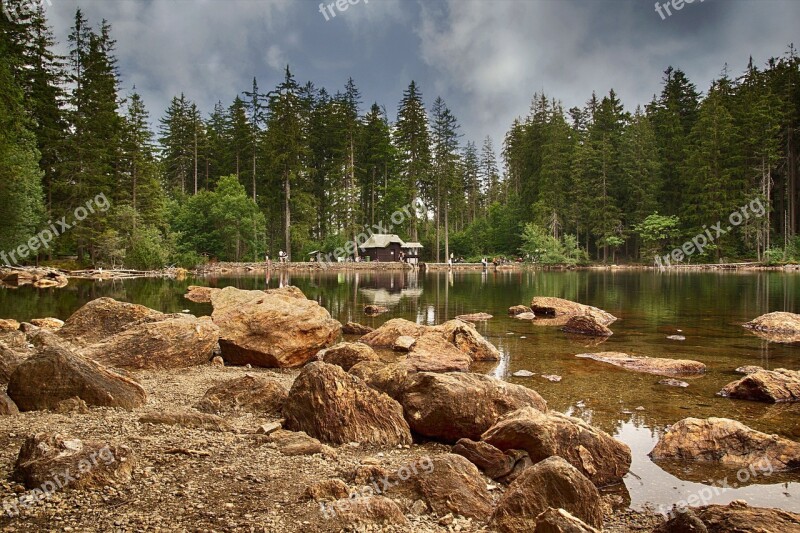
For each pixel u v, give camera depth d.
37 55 48.53
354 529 4.60
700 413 9.38
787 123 69.38
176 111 86.38
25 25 45.41
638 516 5.79
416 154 81.12
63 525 4.40
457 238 94.75
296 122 70.56
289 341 13.85
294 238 71.06
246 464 6.08
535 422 6.95
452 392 8.12
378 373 9.50
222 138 90.06
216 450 6.48
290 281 47.34
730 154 70.94
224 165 84.62
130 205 55.09
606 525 5.55
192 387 10.45
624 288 38.78
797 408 9.71
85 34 53.69
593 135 85.25
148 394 9.70
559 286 41.28
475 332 14.77
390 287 40.62
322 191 82.88
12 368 9.67
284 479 5.68
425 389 8.43
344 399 8.07
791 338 17.39
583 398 10.34
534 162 89.56
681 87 86.69
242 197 67.38
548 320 22.31
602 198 78.50
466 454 6.99
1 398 7.59
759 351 15.16
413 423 8.21
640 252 78.69
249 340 13.80
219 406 8.73
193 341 13.24
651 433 8.37
